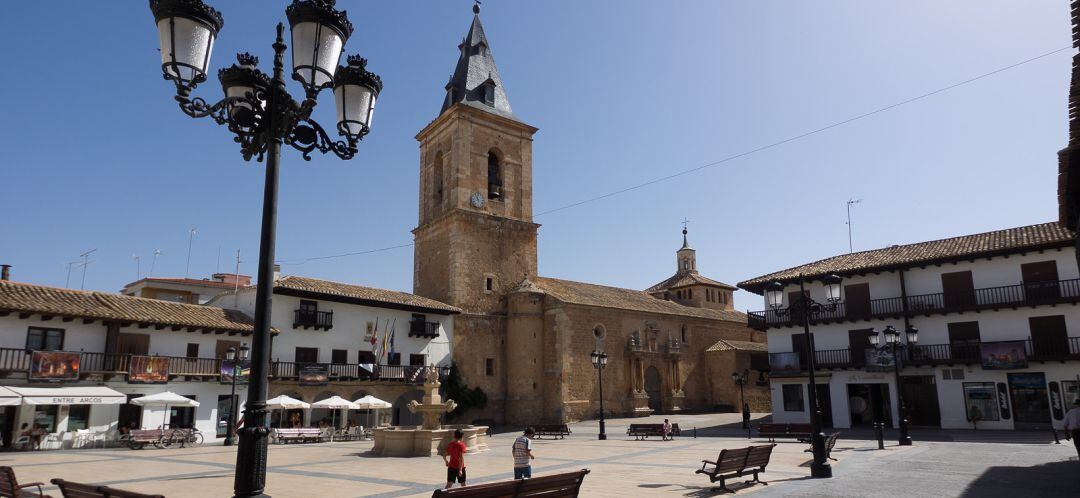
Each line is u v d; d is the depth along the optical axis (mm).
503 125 51219
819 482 15156
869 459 20000
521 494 8625
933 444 25156
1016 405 31641
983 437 27938
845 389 37031
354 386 38031
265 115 6738
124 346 30250
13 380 25938
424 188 52469
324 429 33469
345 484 15828
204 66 6293
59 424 27766
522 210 50938
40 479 16797
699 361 56344
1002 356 31375
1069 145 15000
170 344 31891
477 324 46125
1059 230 32344
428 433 23797
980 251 32938
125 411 29641
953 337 33938
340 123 7594
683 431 36469
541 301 47719
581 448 26375
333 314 38500
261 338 6148
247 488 5812
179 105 6207
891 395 35375
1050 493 13258
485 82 51375
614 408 48156
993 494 13172
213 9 6344
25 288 28609
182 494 14172
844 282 38188
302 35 6680
